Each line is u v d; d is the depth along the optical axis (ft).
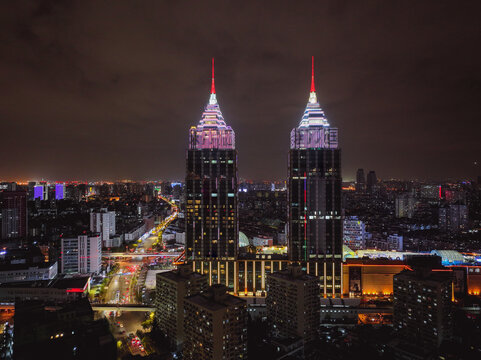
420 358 635.25
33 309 655.76
